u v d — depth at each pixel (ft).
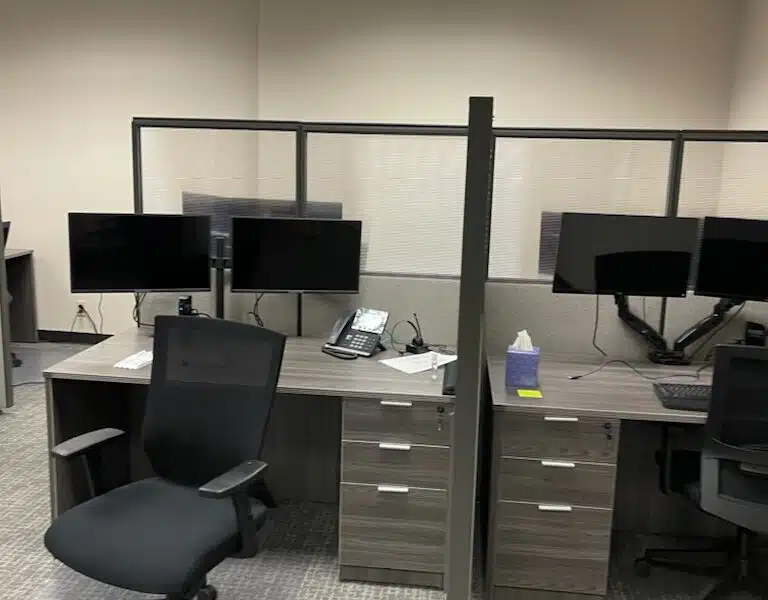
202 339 6.88
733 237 8.32
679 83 15.30
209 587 7.18
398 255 10.18
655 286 8.57
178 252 9.22
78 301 17.63
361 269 9.82
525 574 7.70
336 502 10.02
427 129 9.25
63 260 17.65
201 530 5.92
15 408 13.08
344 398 7.62
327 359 8.75
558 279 8.59
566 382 8.19
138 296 10.15
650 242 8.45
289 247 9.03
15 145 17.42
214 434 6.68
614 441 7.31
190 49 16.44
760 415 6.64
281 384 7.70
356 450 7.73
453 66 15.81
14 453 11.11
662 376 8.52
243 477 5.81
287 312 9.84
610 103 15.57
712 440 6.82
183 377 6.89
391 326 9.64
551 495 7.51
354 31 15.97
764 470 6.64
